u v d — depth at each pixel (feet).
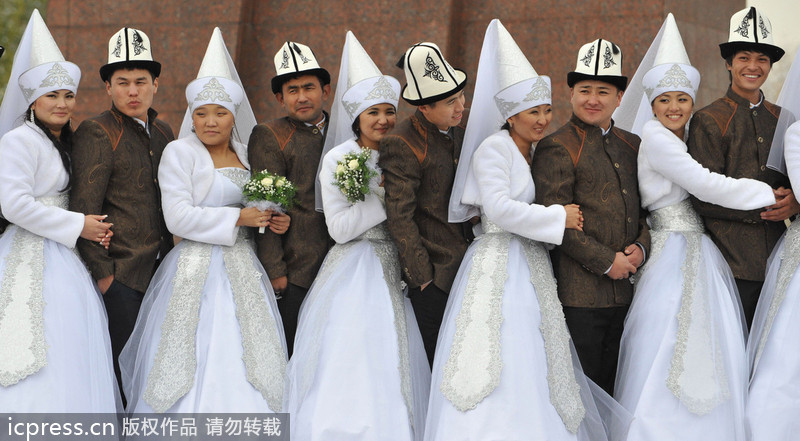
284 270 25.73
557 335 23.79
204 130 25.32
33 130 24.63
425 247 24.99
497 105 24.89
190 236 24.85
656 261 24.81
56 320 23.63
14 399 22.91
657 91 24.99
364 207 25.00
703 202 24.85
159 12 37.58
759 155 25.00
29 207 23.97
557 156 24.53
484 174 24.30
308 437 23.68
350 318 24.35
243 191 25.18
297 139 26.40
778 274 24.49
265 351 24.44
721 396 23.45
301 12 37.29
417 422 24.45
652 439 23.43
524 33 36.47
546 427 22.91
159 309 24.57
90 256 24.66
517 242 24.48
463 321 23.76
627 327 24.85
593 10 35.88
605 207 24.44
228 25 37.11
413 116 25.14
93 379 23.76
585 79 24.70
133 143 25.34
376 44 36.83
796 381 23.49
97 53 37.73
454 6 36.52
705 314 24.02
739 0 34.94
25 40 25.32
